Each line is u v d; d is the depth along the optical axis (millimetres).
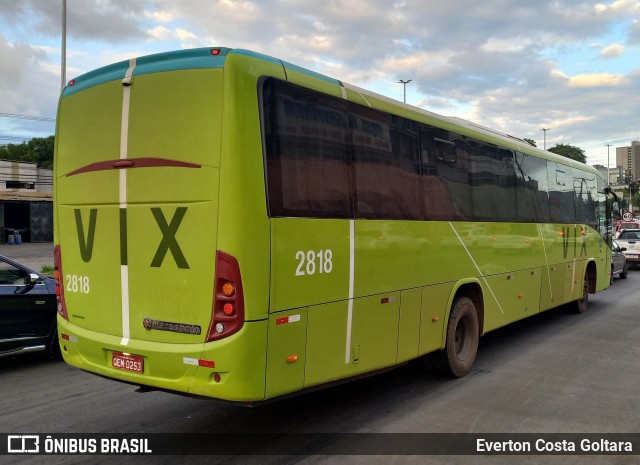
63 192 4992
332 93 4715
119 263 4473
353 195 4848
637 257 21344
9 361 7453
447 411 5449
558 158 10016
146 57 4383
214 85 3992
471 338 6879
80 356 4801
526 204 8555
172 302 4156
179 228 4105
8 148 75562
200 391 3977
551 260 9547
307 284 4316
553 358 7676
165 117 4195
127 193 4402
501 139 7848
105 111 4562
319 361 4461
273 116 4137
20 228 38062
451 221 6434
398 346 5465
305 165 4367
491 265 7387
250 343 3873
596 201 12156
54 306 7219
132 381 4348
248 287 3873
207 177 3979
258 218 3932
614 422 5180
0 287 6805
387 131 5387
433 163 6145
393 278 5359
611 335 9305
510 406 5617
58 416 5293
